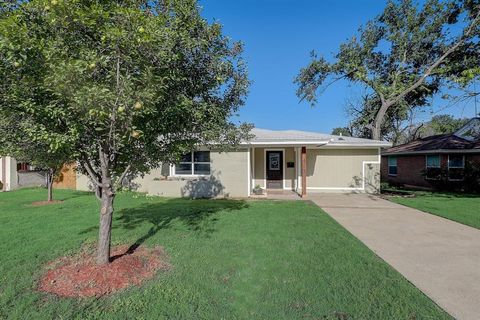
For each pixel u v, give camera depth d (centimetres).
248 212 946
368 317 325
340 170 1616
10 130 380
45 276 426
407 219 863
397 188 1934
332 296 371
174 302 355
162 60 355
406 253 548
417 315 329
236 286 399
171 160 465
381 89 2009
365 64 2150
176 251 540
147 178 1503
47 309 339
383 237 661
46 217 838
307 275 436
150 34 322
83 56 326
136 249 550
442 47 1855
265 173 1647
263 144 1317
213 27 404
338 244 591
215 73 436
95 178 452
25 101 334
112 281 407
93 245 569
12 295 371
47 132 333
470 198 1334
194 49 397
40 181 1892
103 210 451
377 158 1595
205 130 450
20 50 304
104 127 364
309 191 1617
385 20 1994
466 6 1672
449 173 1781
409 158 2203
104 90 301
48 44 322
